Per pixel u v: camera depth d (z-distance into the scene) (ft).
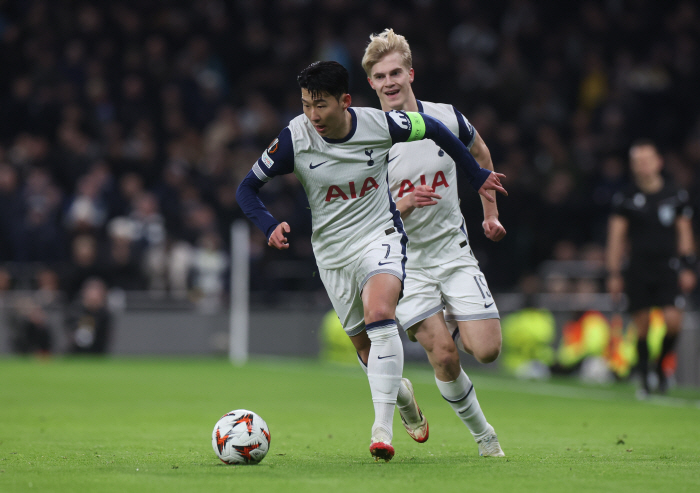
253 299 164.76
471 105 202.18
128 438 60.13
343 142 49.08
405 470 43.70
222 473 42.29
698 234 152.46
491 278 174.81
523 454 52.37
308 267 169.68
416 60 210.79
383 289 48.93
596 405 94.17
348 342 155.43
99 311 157.89
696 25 224.94
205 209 171.22
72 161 177.88
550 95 208.85
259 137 191.21
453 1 223.92
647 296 106.42
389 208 51.60
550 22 231.30
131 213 171.32
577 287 147.13
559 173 184.03
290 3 218.18
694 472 43.27
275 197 173.47
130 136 189.47
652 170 106.42
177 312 162.20
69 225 167.12
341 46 206.69
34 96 185.26
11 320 155.22
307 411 84.23
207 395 99.76
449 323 58.65
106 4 209.26
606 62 224.94
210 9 216.54
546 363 143.54
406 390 53.72
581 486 38.65
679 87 213.46
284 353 164.45
